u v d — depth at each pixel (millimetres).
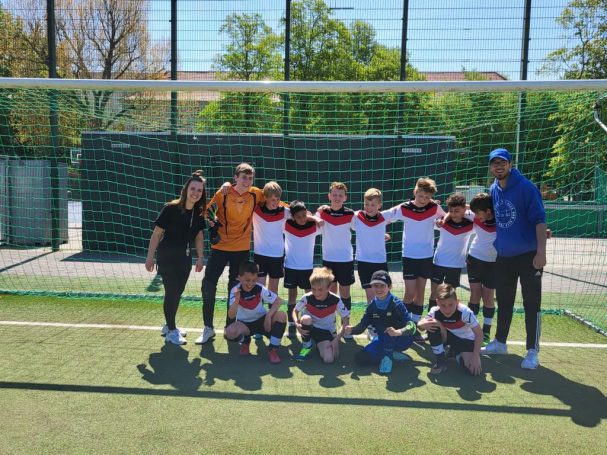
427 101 9938
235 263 4594
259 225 4711
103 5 11164
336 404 3299
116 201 9969
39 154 10914
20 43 10695
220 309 5719
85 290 6539
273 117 10133
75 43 11047
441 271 4723
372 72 13000
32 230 10539
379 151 9508
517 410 3244
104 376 3693
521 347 4547
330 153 9570
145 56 11469
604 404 3350
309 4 13008
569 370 3977
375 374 3877
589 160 8719
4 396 3320
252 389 3525
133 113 10242
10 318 5168
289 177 9664
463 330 3879
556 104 7945
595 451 2729
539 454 2689
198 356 4184
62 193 10461
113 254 9711
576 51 9617
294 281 4750
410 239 4766
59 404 3215
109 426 2930
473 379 3791
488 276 4641
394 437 2854
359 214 4777
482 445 2779
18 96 8695
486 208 4426
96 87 5137
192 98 10078
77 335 4652
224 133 9648
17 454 2607
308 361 4152
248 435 2848
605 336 4852
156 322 5113
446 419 3100
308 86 5039
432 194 4730
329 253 4801
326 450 2691
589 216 11117
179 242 4305
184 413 3117
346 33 13023
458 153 9469
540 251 3859
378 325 4059
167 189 9922
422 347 4566
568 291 7004
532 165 9086
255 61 10492
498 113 9359
